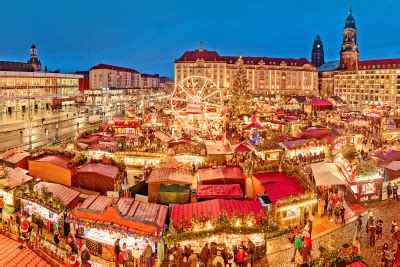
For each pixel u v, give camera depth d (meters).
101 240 19.30
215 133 54.62
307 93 187.50
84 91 161.50
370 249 21.70
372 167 30.58
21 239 16.56
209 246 19.81
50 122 85.19
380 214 27.38
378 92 172.50
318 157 43.50
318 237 23.28
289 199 23.77
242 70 97.38
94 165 30.38
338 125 68.12
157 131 50.38
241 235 20.16
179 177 28.17
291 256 20.89
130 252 18.83
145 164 37.69
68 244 18.88
